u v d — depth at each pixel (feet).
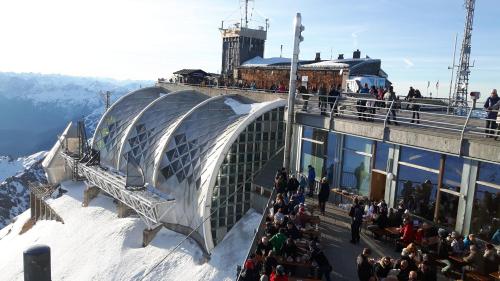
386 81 123.75
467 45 113.09
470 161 47.65
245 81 142.41
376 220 52.13
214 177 85.15
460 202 48.98
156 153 108.06
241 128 87.61
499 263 39.78
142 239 98.84
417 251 42.09
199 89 141.08
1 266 113.91
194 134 99.55
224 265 80.23
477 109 45.44
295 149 75.31
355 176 64.28
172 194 95.66
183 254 87.86
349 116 68.80
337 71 129.59
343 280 43.39
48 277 13.41
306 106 73.67
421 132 51.08
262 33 211.20
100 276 88.43
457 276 43.42
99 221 112.47
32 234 126.31
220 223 88.89
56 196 138.92
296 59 59.41
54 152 150.82
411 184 55.06
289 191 60.59
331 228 56.44
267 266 41.16
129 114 139.23
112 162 127.85
